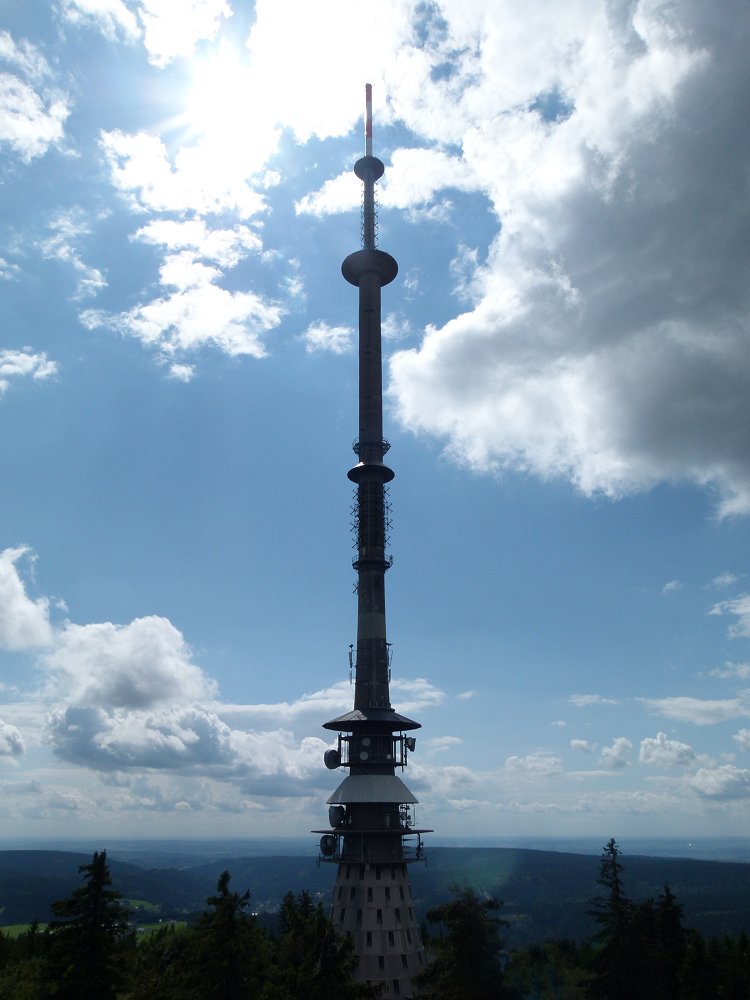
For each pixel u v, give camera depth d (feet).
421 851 325.62
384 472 380.37
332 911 311.06
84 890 179.73
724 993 282.36
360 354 408.05
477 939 205.87
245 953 182.09
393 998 282.97
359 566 367.04
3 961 326.44
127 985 179.73
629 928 206.80
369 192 441.27
